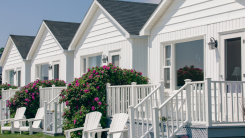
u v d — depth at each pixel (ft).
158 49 31.53
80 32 43.32
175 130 21.07
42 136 33.06
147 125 23.09
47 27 51.98
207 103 19.65
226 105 20.25
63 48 46.37
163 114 24.89
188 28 28.19
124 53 35.42
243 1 23.65
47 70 54.24
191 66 28.53
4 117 47.83
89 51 42.09
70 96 29.78
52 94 39.17
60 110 33.73
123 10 39.22
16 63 65.72
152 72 32.27
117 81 30.99
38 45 56.13
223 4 25.16
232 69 24.21
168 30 30.35
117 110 28.81
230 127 19.92
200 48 27.76
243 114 20.63
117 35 36.73
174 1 29.73
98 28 40.34
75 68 45.44
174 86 29.99
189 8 28.25
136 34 33.60
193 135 20.67
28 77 61.31
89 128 26.99
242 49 23.47
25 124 39.68
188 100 21.50
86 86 29.71
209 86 19.67
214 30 25.75
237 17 23.97
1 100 46.65
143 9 41.42
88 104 29.55
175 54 30.19
